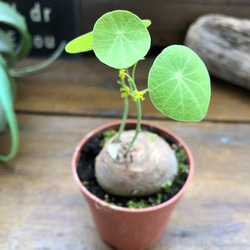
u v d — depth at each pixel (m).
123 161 0.27
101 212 0.28
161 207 0.26
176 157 0.31
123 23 0.18
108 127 0.34
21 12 0.52
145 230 0.29
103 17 0.17
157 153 0.28
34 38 0.55
